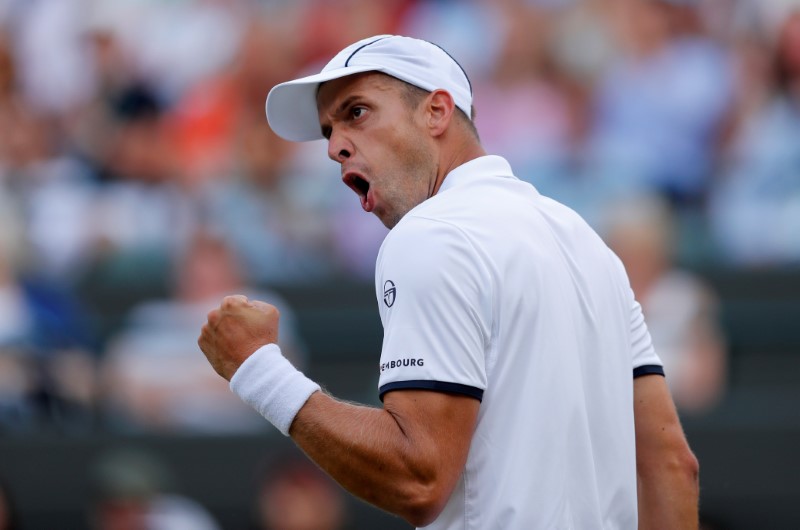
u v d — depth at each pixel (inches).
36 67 1221.7
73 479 855.1
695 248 1012.5
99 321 972.6
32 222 1083.3
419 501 312.5
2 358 891.4
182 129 1151.6
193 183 1090.1
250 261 1022.4
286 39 1184.2
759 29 1106.7
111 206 1093.1
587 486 333.7
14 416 887.1
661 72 1092.5
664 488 370.0
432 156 360.5
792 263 986.1
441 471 313.9
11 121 1190.3
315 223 1046.4
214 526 840.3
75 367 920.9
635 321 376.8
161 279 1047.6
